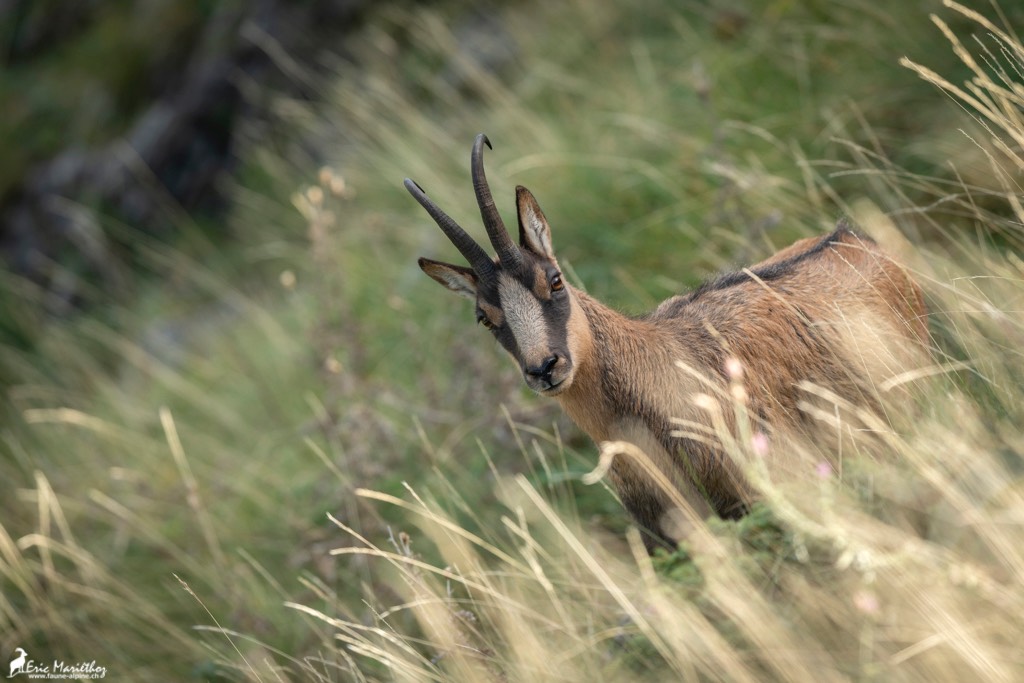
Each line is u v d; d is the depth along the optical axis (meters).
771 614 7.99
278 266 24.25
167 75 32.06
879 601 7.78
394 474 14.48
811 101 15.95
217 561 14.40
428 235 18.52
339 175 22.39
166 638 14.30
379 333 17.83
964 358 10.52
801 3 17.31
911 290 10.93
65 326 25.70
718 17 18.81
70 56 34.59
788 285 10.77
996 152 12.75
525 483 9.16
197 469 17.98
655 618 8.76
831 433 9.73
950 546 7.93
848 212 12.42
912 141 14.25
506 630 9.68
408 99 24.30
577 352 10.22
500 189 17.67
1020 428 8.86
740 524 8.60
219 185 29.48
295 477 16.47
